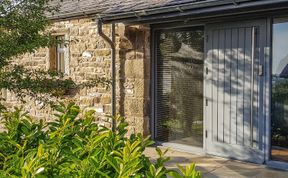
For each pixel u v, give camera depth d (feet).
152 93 25.31
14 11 14.35
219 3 17.31
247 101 20.12
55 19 30.40
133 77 25.46
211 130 21.86
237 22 20.30
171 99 24.47
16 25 14.19
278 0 15.75
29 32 14.43
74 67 30.01
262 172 18.53
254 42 19.62
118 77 26.11
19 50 13.53
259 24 19.44
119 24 25.43
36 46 14.06
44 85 15.33
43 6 16.33
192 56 23.18
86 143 8.14
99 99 27.76
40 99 15.89
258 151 19.79
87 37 28.81
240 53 20.31
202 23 22.07
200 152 22.57
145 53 24.95
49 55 31.83
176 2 19.39
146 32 24.82
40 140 8.68
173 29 24.08
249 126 20.08
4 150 8.51
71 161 7.31
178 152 23.29
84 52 29.12
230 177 17.76
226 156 21.16
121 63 26.02
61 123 9.32
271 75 19.33
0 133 9.29
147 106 25.34
